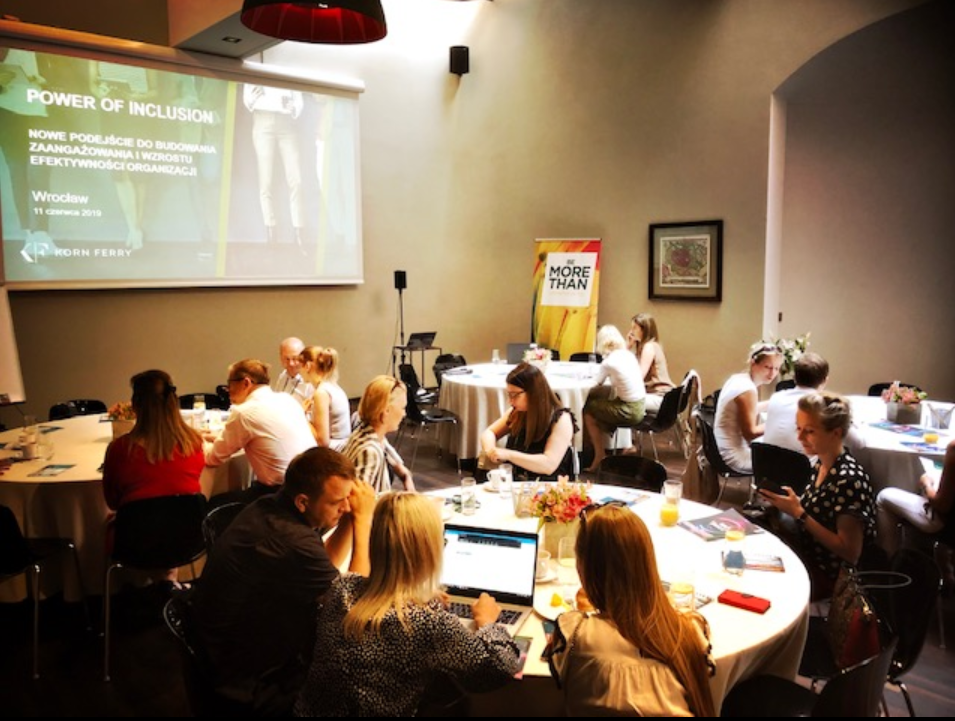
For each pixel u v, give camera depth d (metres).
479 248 8.84
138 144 6.50
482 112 8.60
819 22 6.14
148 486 3.12
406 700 1.72
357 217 7.96
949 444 3.16
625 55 7.48
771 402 4.09
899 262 6.77
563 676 1.73
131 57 6.38
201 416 4.48
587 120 7.84
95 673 3.10
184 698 2.92
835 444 2.79
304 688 1.80
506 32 8.33
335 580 1.90
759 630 2.00
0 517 2.95
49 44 5.98
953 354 6.61
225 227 7.08
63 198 6.16
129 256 6.55
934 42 6.25
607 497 3.10
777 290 6.98
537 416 3.51
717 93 6.86
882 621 2.37
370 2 3.27
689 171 7.14
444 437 6.34
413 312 8.62
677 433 6.78
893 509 3.53
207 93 6.84
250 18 3.29
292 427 3.62
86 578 3.48
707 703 1.68
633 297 7.73
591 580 1.73
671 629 1.69
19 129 5.91
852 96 6.75
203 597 2.08
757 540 2.64
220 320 7.22
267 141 7.26
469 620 2.09
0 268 5.87
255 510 2.16
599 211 7.88
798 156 7.09
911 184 6.62
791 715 1.95
